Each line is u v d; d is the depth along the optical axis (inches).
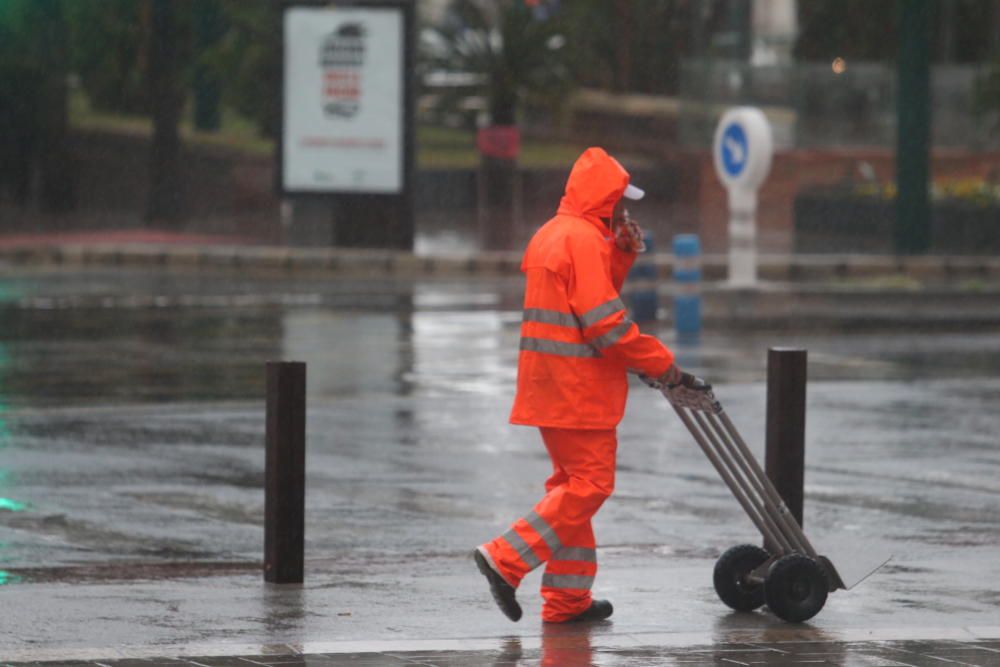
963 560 1036.5
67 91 4124.0
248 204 4101.9
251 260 3137.3
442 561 1033.5
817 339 2278.5
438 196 4170.8
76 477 1293.1
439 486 1279.5
